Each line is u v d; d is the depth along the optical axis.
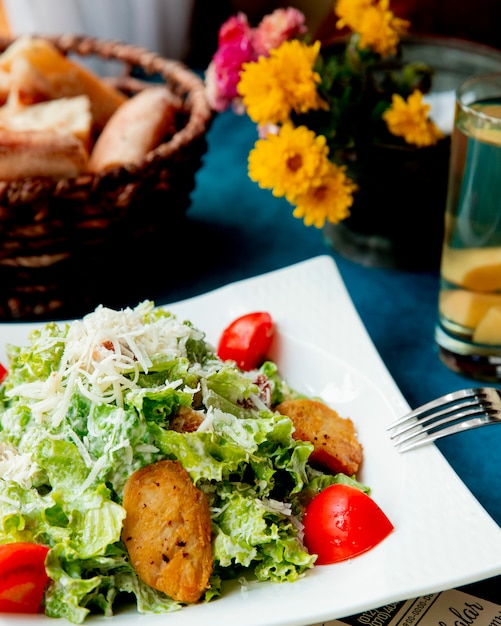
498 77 0.58
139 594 0.45
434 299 0.67
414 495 0.48
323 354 0.57
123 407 0.48
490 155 0.54
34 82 0.71
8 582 0.43
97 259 0.63
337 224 0.70
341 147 0.63
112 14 1.05
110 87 0.75
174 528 0.45
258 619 0.42
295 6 1.12
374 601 0.43
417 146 0.62
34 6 1.02
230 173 0.81
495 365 0.59
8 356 0.55
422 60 0.68
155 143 0.67
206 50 1.17
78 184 0.60
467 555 0.45
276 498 0.49
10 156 0.61
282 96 0.59
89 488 0.46
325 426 0.52
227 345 0.57
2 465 0.48
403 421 0.52
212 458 0.47
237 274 0.69
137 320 0.51
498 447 0.56
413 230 0.67
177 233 0.72
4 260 0.62
